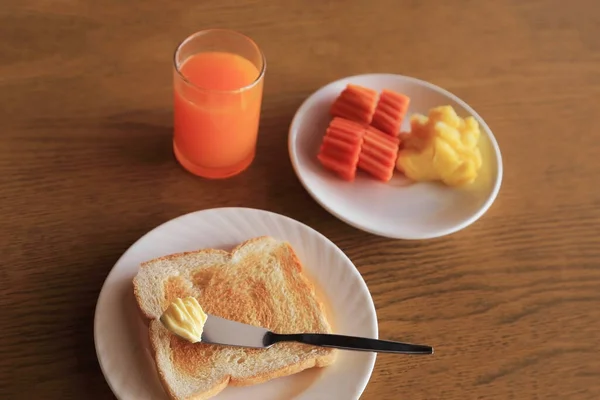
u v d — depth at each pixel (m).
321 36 0.73
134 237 0.58
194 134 0.59
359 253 0.60
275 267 0.56
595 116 0.71
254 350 0.52
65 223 0.58
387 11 0.76
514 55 0.75
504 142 0.68
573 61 0.75
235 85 0.60
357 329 0.54
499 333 0.57
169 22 0.71
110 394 0.51
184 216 0.57
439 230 0.60
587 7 0.80
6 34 0.68
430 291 0.58
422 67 0.73
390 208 0.62
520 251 0.61
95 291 0.55
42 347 0.52
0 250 0.56
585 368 0.56
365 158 0.63
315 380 0.51
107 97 0.65
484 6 0.79
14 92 0.64
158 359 0.50
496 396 0.54
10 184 0.59
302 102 0.68
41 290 0.55
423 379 0.54
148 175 0.62
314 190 0.61
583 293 0.59
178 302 0.51
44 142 0.62
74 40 0.68
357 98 0.65
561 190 0.66
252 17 0.73
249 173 0.63
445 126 0.64
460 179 0.63
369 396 0.53
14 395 0.50
